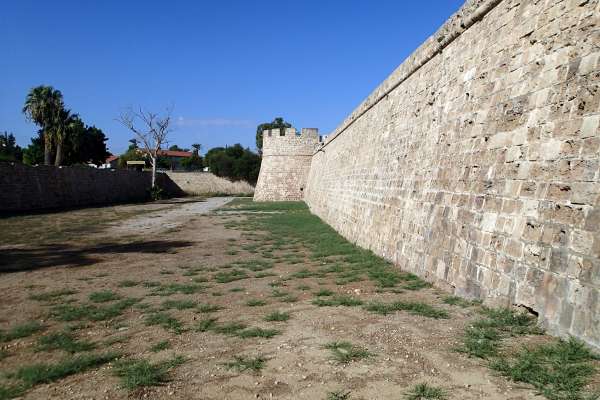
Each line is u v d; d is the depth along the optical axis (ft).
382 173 56.34
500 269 25.14
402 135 51.34
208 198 225.76
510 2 31.12
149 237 71.10
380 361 18.70
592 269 18.45
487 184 28.66
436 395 15.37
